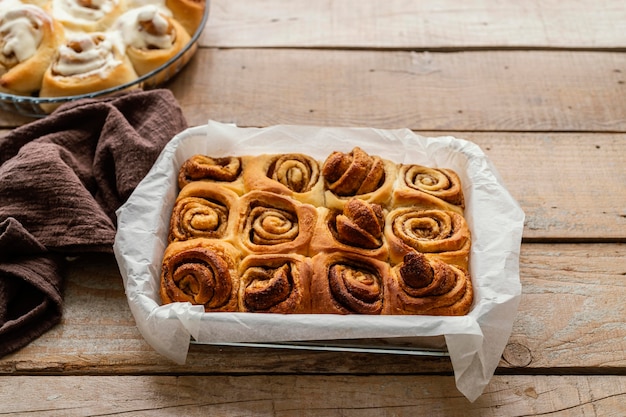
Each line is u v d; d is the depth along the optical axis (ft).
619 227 3.09
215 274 2.56
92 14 3.56
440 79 3.67
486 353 2.51
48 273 2.80
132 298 2.57
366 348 2.62
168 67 3.50
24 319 2.70
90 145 3.14
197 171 2.84
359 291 2.54
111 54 3.44
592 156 3.35
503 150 3.37
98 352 2.71
